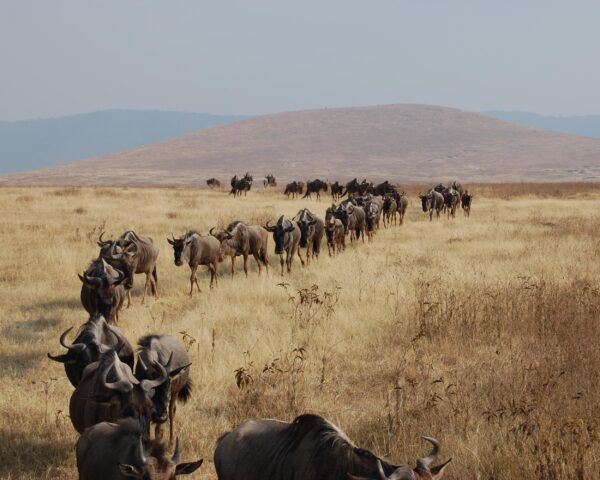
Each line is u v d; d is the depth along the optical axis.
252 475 14.71
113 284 31.41
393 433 22.20
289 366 29.19
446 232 74.75
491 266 49.94
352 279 46.41
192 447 22.34
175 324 36.56
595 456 19.34
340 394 26.98
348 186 137.75
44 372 30.30
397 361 30.80
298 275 52.31
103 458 15.95
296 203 120.81
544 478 18.55
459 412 23.22
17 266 52.00
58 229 71.50
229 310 38.75
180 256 44.72
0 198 109.06
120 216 86.06
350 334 34.72
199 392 27.41
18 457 21.47
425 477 12.45
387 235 76.25
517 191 163.50
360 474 13.21
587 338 31.39
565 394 24.41
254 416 24.88
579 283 42.16
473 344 32.72
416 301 38.50
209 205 108.00
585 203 116.12
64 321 38.72
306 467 13.98
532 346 32.09
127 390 17.56
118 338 23.22
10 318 39.22
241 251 50.88
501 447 20.25
